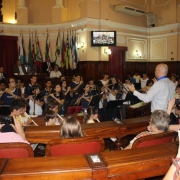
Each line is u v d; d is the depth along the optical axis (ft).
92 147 6.47
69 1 43.11
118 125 9.43
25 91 19.31
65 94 20.71
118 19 39.73
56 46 38.68
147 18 44.42
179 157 3.63
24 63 38.14
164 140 6.95
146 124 9.97
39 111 17.70
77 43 36.91
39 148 10.83
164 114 7.35
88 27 35.01
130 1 41.78
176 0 41.34
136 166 5.37
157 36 43.60
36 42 39.14
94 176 5.06
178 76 36.29
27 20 40.60
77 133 7.02
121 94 22.44
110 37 35.55
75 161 5.38
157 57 43.88
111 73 38.93
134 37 42.32
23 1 40.57
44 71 37.24
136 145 6.69
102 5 36.32
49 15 43.19
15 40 38.68
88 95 19.65
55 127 9.04
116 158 5.55
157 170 5.56
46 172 4.90
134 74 42.57
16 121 8.18
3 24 37.73
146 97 10.44
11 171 4.89
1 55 37.73
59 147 6.28
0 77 29.89
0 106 15.87
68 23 37.73
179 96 15.94
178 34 41.19
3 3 43.01
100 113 21.81
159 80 10.70
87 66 35.27
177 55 41.32
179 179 3.45
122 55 40.98
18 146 6.18
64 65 37.96
